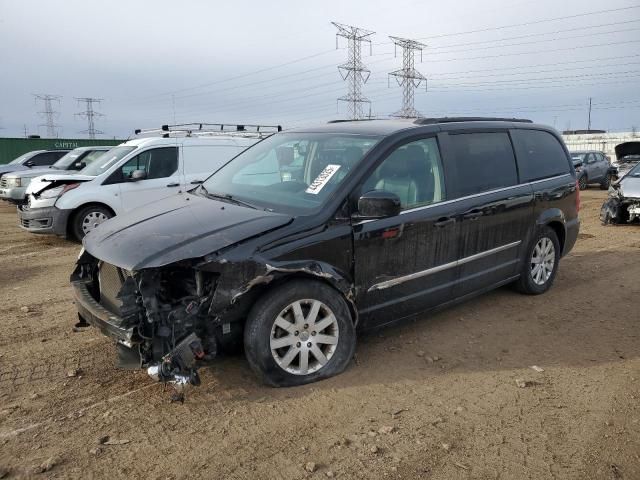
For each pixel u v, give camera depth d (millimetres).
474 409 3459
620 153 21828
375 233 3943
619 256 7867
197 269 3277
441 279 4531
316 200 3898
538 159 5691
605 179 22297
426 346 4430
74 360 4176
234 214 3846
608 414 3434
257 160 4879
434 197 4430
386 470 2828
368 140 4254
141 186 9773
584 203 16047
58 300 5832
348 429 3203
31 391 3680
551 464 2908
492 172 5039
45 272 7289
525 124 5719
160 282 3322
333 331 3809
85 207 9438
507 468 2865
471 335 4691
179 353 3207
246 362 4023
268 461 2902
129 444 3057
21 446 3039
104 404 3500
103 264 3793
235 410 3402
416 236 4223
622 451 3041
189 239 3422
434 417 3352
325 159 4250
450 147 4672
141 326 3217
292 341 3645
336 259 3766
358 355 4215
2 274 7164
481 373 3973
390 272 4102
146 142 9930
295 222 3668
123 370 3988
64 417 3342
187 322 3273
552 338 4668
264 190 4336
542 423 3311
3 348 4410
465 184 4699
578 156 22109
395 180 4160
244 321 3564
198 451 2990
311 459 2918
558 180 5844
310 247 3637
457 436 3150
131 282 3297
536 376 3945
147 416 3352
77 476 2779
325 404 3475
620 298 5785
